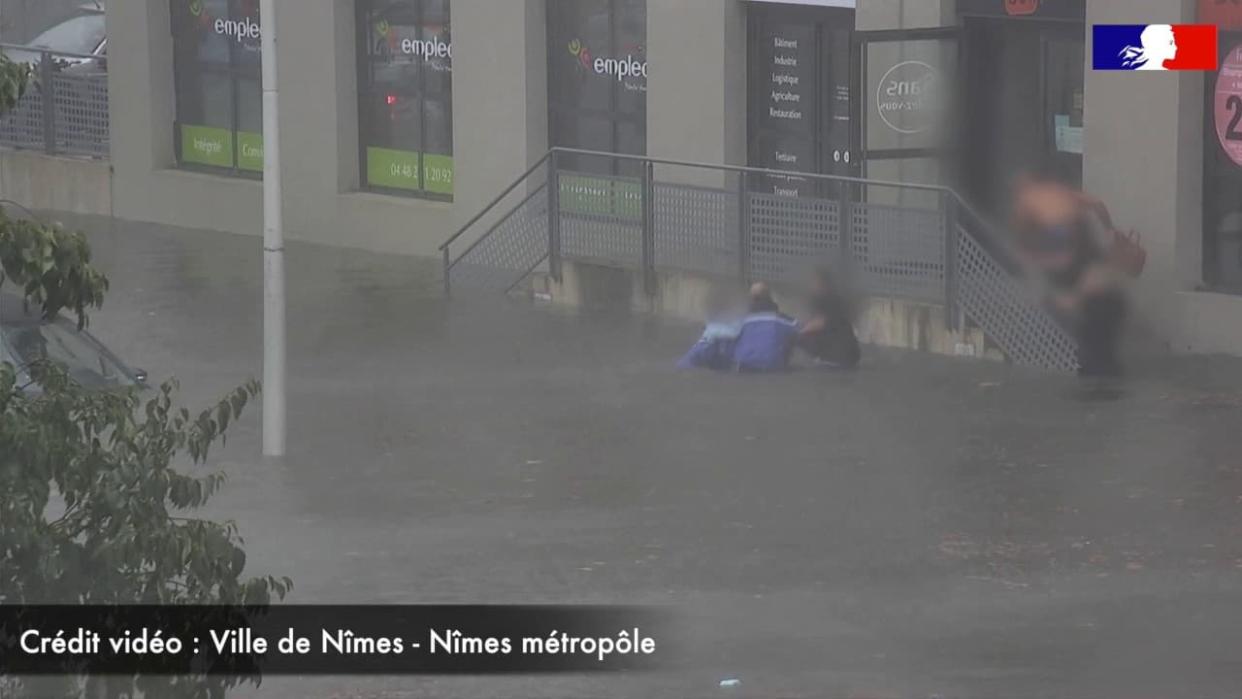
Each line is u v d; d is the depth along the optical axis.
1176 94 66.44
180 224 104.00
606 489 53.09
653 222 77.44
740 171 74.25
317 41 95.62
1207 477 51.97
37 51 111.25
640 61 84.56
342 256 93.62
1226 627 39.88
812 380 66.00
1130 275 67.62
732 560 45.91
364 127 96.06
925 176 73.69
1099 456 54.53
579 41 86.94
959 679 36.72
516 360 70.69
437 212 91.81
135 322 78.75
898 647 38.97
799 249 72.31
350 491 53.50
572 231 80.56
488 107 89.12
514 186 82.88
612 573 44.94
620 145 85.94
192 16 103.44
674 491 52.62
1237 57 65.62
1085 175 69.38
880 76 73.25
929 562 45.34
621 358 70.56
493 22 88.44
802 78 79.19
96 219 107.00
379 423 61.56
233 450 58.56
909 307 69.62
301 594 43.38
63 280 24.80
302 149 97.12
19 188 111.62
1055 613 41.12
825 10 77.94
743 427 59.81
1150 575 43.84
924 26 73.44
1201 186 67.12
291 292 84.50
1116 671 37.06
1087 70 68.88
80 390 24.78
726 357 68.25
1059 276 67.06
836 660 38.19
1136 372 65.06
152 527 23.92
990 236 68.81
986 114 73.94
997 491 51.41
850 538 47.59
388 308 80.81
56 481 23.88
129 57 105.19
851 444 57.12
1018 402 61.56
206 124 103.88
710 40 80.19
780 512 50.12
